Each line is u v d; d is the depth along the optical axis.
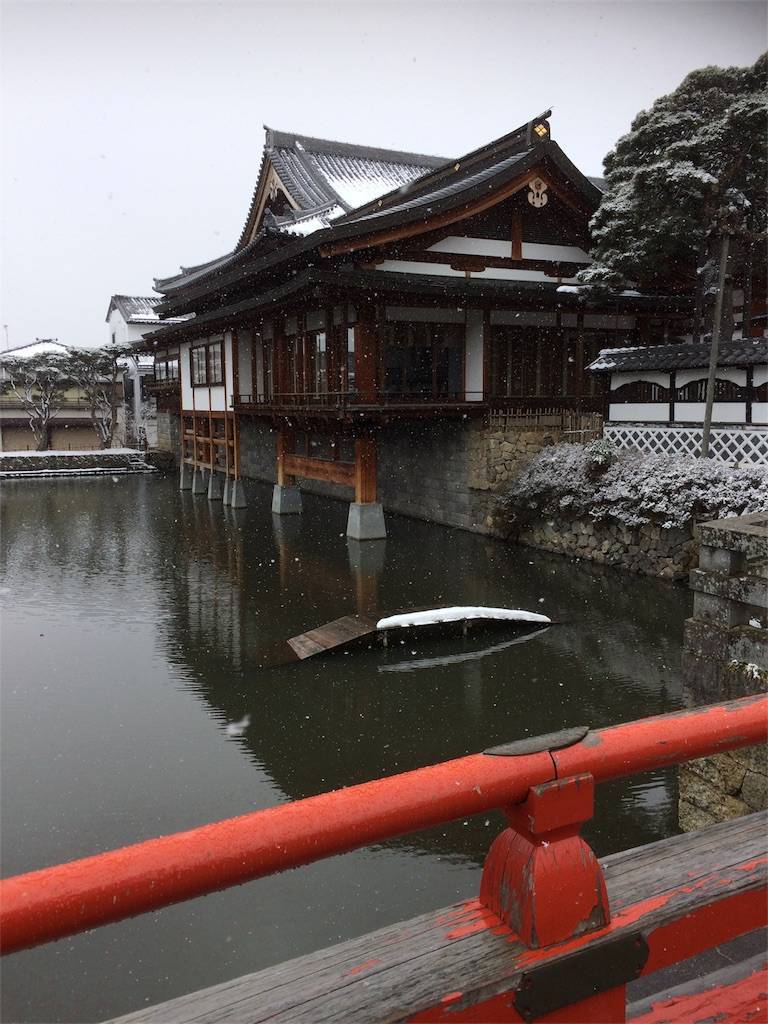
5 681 10.12
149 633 12.12
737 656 5.09
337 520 22.45
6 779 7.46
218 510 25.12
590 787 1.44
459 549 17.75
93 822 6.68
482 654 10.66
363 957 1.43
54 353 42.53
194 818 6.71
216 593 14.49
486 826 6.54
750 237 14.67
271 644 11.34
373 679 9.82
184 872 1.09
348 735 8.26
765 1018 1.81
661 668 10.02
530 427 19.27
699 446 15.22
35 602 14.17
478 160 20.14
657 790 6.93
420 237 17.78
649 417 16.58
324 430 19.88
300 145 28.77
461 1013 1.33
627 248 16.91
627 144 16.11
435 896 5.61
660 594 13.39
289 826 1.17
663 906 1.57
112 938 5.21
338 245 16.45
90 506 26.83
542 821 1.40
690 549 13.77
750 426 14.30
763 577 4.95
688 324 21.80
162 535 20.75
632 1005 1.86
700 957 2.16
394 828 1.25
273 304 18.58
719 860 1.80
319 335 19.69
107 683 10.00
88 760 7.84
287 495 23.42
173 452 39.34
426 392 19.44
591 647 10.86
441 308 19.12
